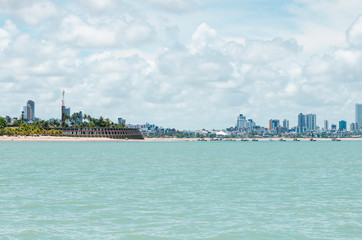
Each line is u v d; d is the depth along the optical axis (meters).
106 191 54.78
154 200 47.41
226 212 40.38
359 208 42.53
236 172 85.38
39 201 46.34
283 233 32.50
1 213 39.56
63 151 198.88
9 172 83.12
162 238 31.11
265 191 55.22
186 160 131.50
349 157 156.38
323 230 33.41
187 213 39.88
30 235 31.72
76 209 41.72
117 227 34.34
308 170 91.19
